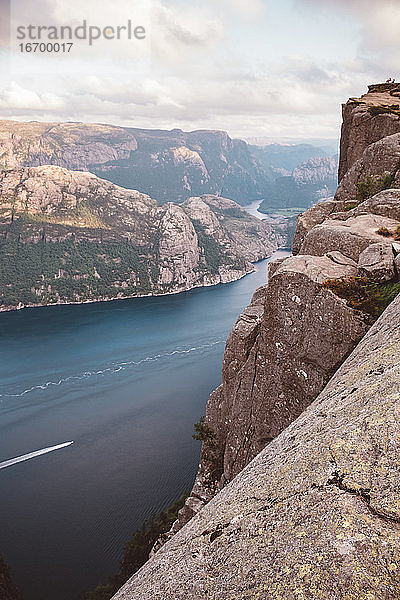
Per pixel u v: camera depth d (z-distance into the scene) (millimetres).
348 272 15039
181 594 3598
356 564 2953
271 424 16297
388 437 3859
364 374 6078
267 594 3070
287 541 3428
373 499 3408
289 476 4211
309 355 14477
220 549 3887
